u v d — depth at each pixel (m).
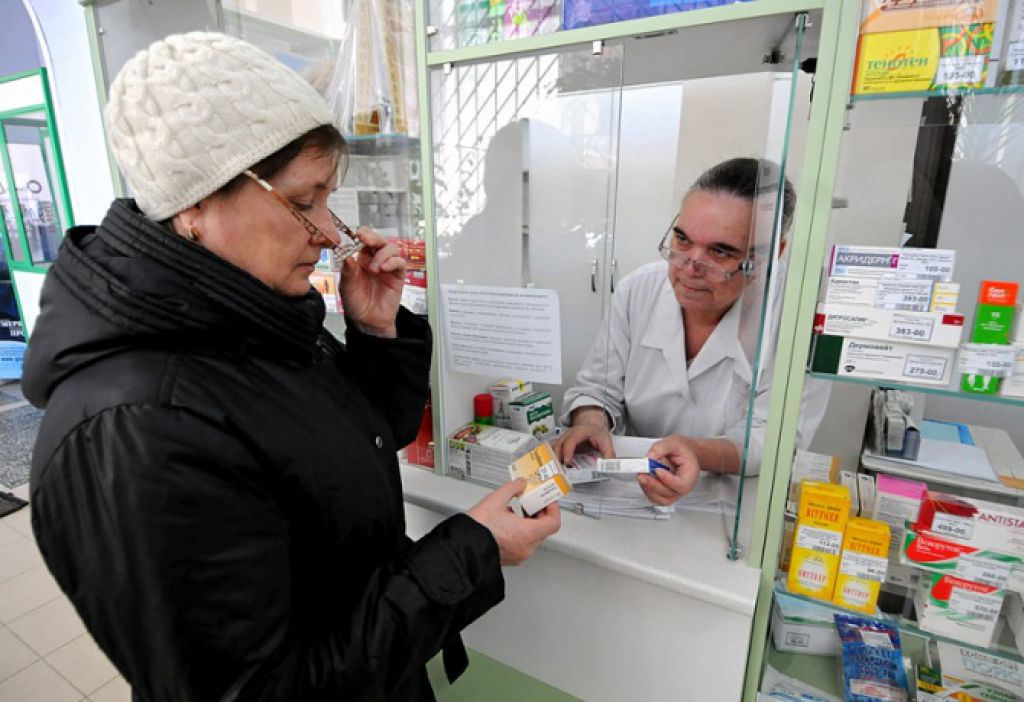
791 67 0.98
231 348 0.63
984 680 0.94
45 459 0.54
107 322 0.56
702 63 1.06
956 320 0.73
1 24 3.52
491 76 1.06
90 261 0.58
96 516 0.52
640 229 1.40
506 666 1.22
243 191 0.60
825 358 0.81
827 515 0.90
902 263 0.74
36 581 2.21
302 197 0.64
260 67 0.59
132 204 0.64
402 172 1.24
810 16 0.74
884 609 0.95
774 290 0.83
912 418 1.00
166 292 0.57
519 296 1.08
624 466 1.04
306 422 0.66
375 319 0.98
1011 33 0.65
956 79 0.68
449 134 1.10
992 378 0.74
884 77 0.70
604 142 1.06
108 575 0.51
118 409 0.53
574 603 1.07
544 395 1.38
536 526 0.81
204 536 0.53
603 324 1.36
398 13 1.12
